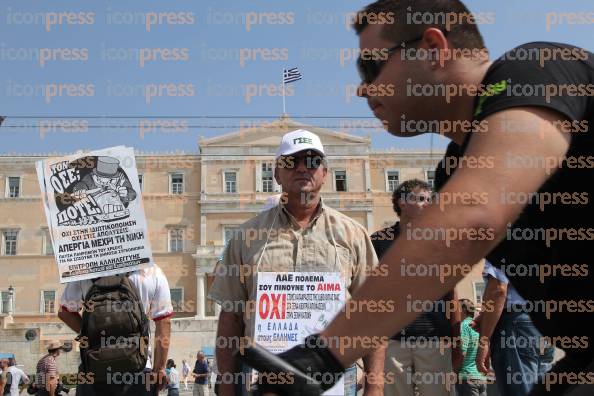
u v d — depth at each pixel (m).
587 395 1.25
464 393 5.75
